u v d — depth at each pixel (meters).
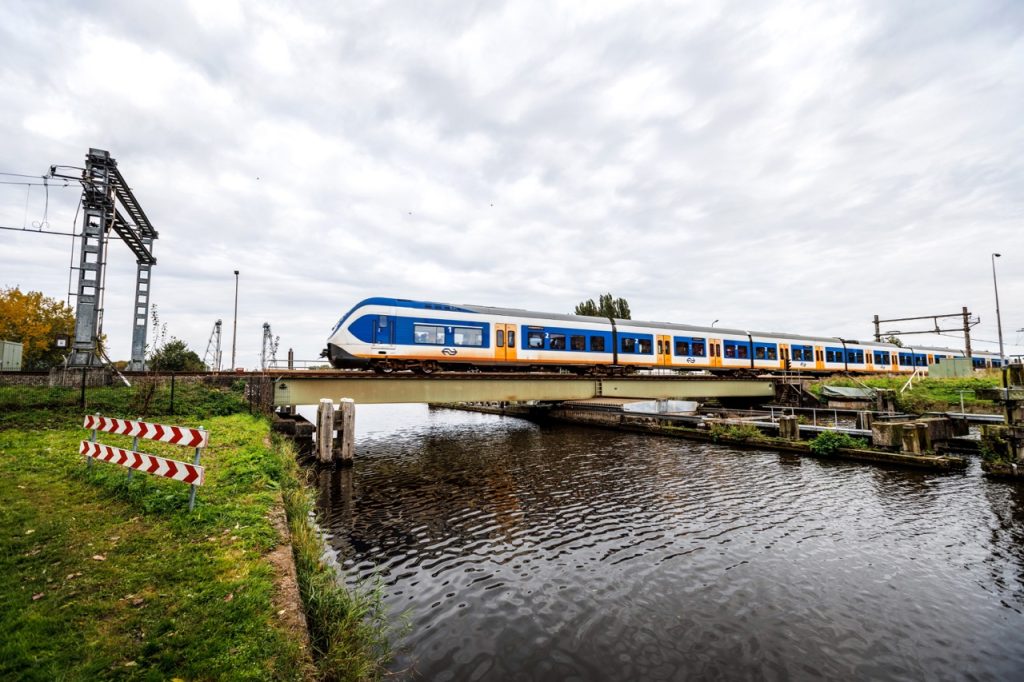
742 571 9.91
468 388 23.50
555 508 14.30
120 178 20.41
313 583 6.57
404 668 6.66
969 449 22.19
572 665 6.83
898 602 8.65
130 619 4.57
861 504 14.45
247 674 3.94
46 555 5.78
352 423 20.23
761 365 33.41
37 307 35.91
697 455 22.64
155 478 9.01
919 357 44.00
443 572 9.89
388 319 20.11
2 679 3.62
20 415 14.53
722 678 6.61
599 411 35.50
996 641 7.50
